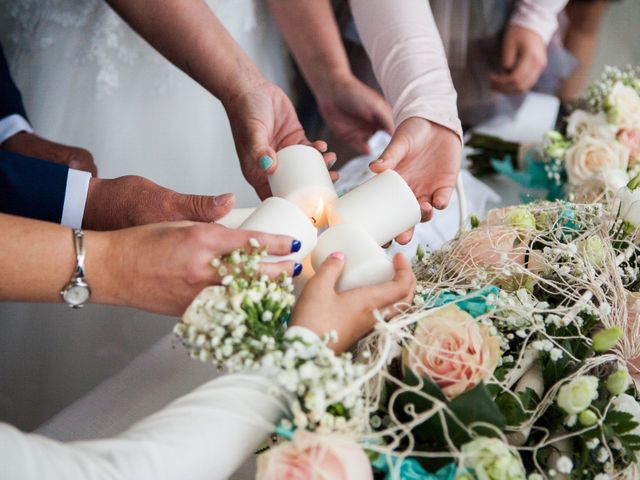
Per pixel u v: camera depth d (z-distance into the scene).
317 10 1.64
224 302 0.65
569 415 0.65
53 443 0.55
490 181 1.53
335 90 1.68
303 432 0.56
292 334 0.63
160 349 0.89
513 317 0.75
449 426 0.61
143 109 1.57
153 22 1.27
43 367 1.39
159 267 0.70
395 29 1.25
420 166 1.11
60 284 0.71
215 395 0.60
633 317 0.82
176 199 0.96
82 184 1.01
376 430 0.65
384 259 0.75
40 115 1.53
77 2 1.47
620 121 1.28
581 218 0.93
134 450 0.55
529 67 2.04
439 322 0.67
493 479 0.56
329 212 0.89
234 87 1.23
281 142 1.24
